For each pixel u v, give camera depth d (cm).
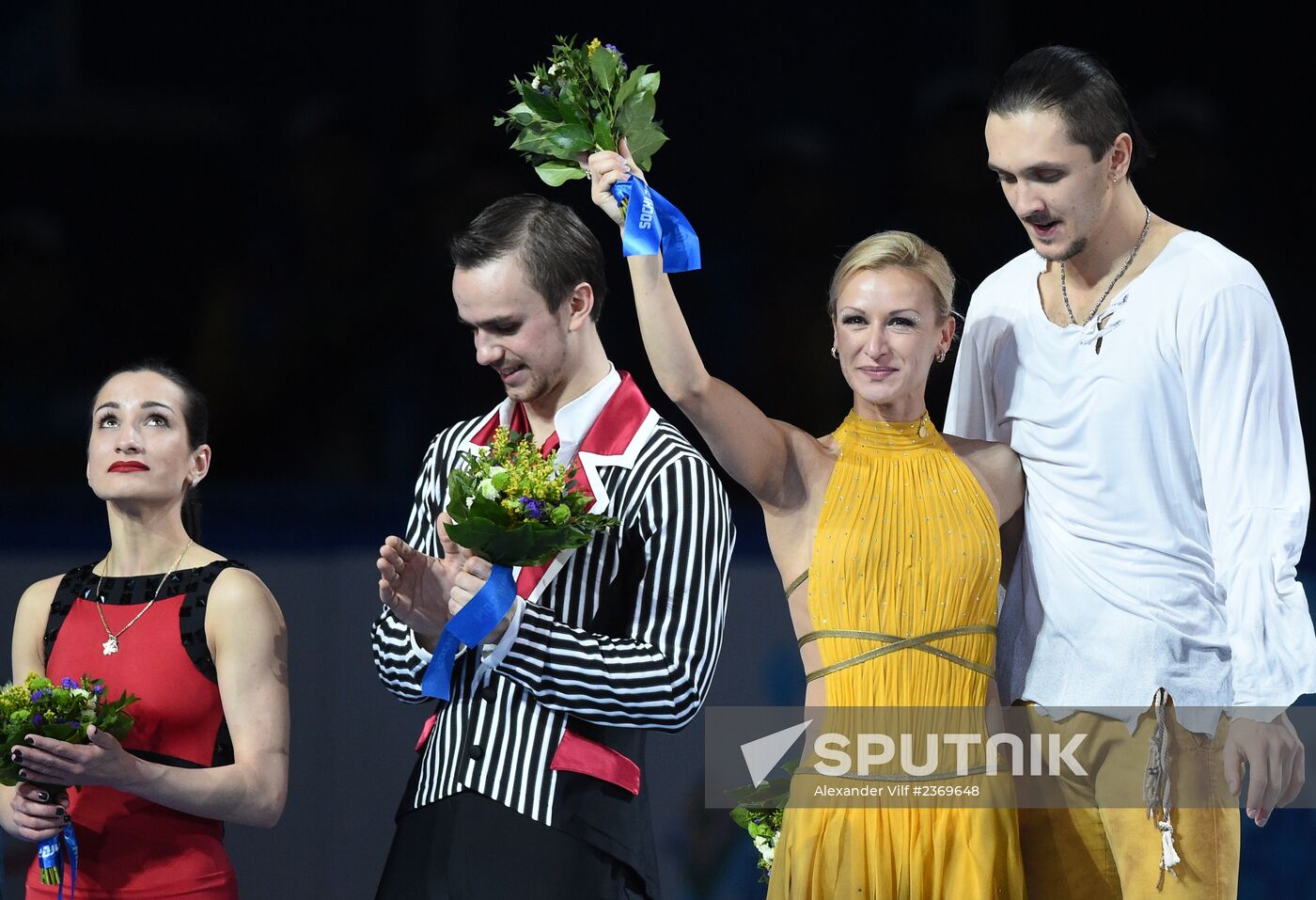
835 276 1137
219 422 2167
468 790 1044
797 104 2430
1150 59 2441
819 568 1105
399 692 1096
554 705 1042
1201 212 2269
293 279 2220
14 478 2206
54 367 2295
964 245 2222
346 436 2173
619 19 2428
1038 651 1155
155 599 1184
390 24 2436
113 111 2412
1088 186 1110
